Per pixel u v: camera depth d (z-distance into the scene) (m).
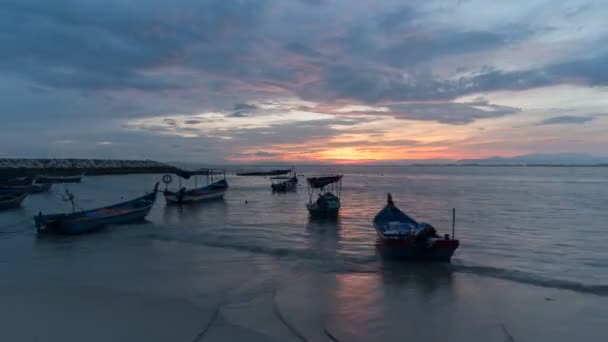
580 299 11.30
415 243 14.95
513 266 14.75
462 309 10.52
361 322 9.62
